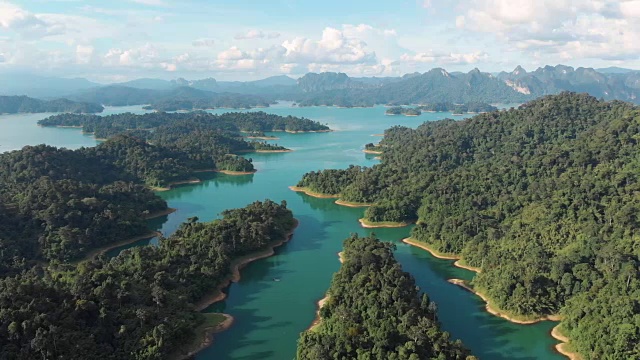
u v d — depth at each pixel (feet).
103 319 454.40
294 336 499.51
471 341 483.10
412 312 467.11
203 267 600.80
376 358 418.51
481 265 645.92
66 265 590.55
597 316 466.29
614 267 535.19
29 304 429.79
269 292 602.03
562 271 552.82
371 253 588.91
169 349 453.99
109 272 515.91
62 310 445.37
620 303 465.88
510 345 476.13
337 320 484.33
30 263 651.66
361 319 480.64
